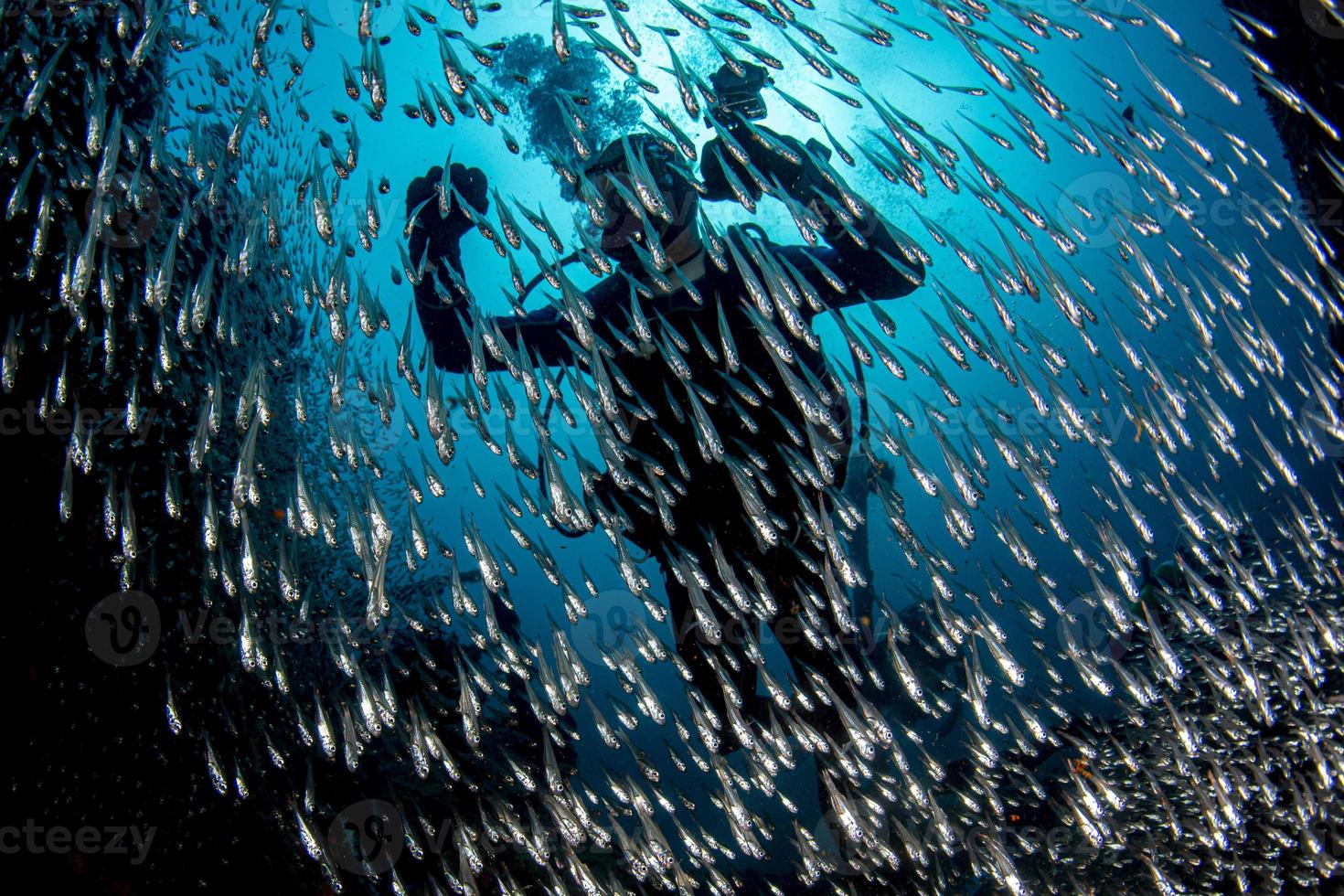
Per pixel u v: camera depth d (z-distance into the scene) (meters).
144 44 2.37
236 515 2.15
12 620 3.37
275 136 3.65
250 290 3.94
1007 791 3.76
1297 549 2.96
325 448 4.20
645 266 2.48
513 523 2.36
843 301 3.12
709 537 2.63
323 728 2.40
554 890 2.65
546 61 2.53
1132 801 3.34
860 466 5.24
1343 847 2.92
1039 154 2.49
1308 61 3.90
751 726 2.94
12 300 3.23
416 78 2.17
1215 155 2.72
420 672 3.84
